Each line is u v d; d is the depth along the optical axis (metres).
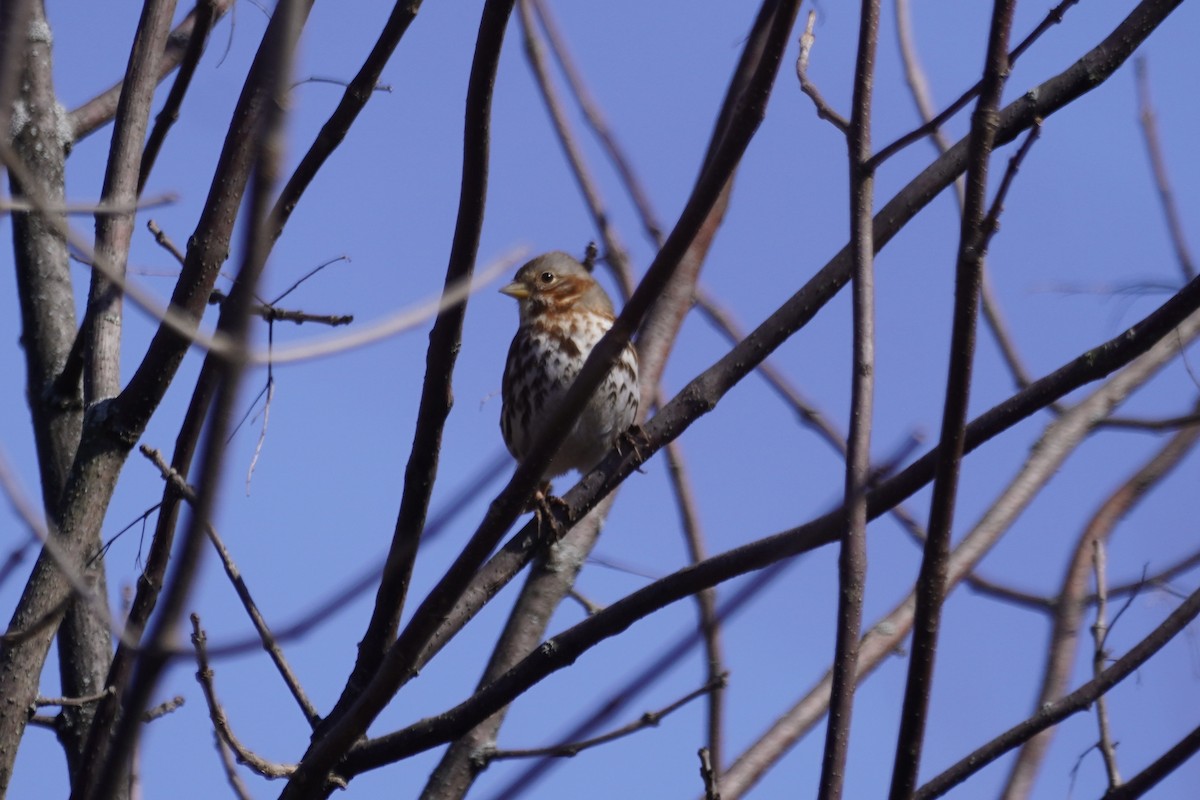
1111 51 8.32
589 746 8.39
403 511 8.34
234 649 5.71
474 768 9.52
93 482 9.20
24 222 10.66
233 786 8.38
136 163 9.93
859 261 6.89
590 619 8.20
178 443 8.71
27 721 8.61
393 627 8.62
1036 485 10.76
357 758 8.53
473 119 7.52
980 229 6.39
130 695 4.79
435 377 8.01
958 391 6.46
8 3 5.08
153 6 10.20
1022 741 7.76
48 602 8.88
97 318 9.88
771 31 6.76
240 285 4.54
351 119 8.77
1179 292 7.45
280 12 4.68
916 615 6.54
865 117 7.11
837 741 6.29
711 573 8.00
